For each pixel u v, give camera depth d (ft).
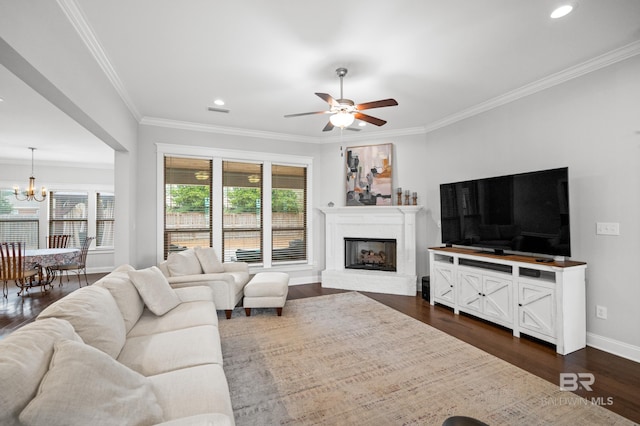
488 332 10.32
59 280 20.20
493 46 8.56
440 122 15.15
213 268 13.02
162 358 5.56
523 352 8.82
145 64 9.39
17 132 15.12
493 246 11.55
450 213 13.44
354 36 8.07
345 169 17.81
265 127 16.06
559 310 8.77
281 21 7.41
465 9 7.02
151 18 7.22
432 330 10.44
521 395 6.74
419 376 7.52
